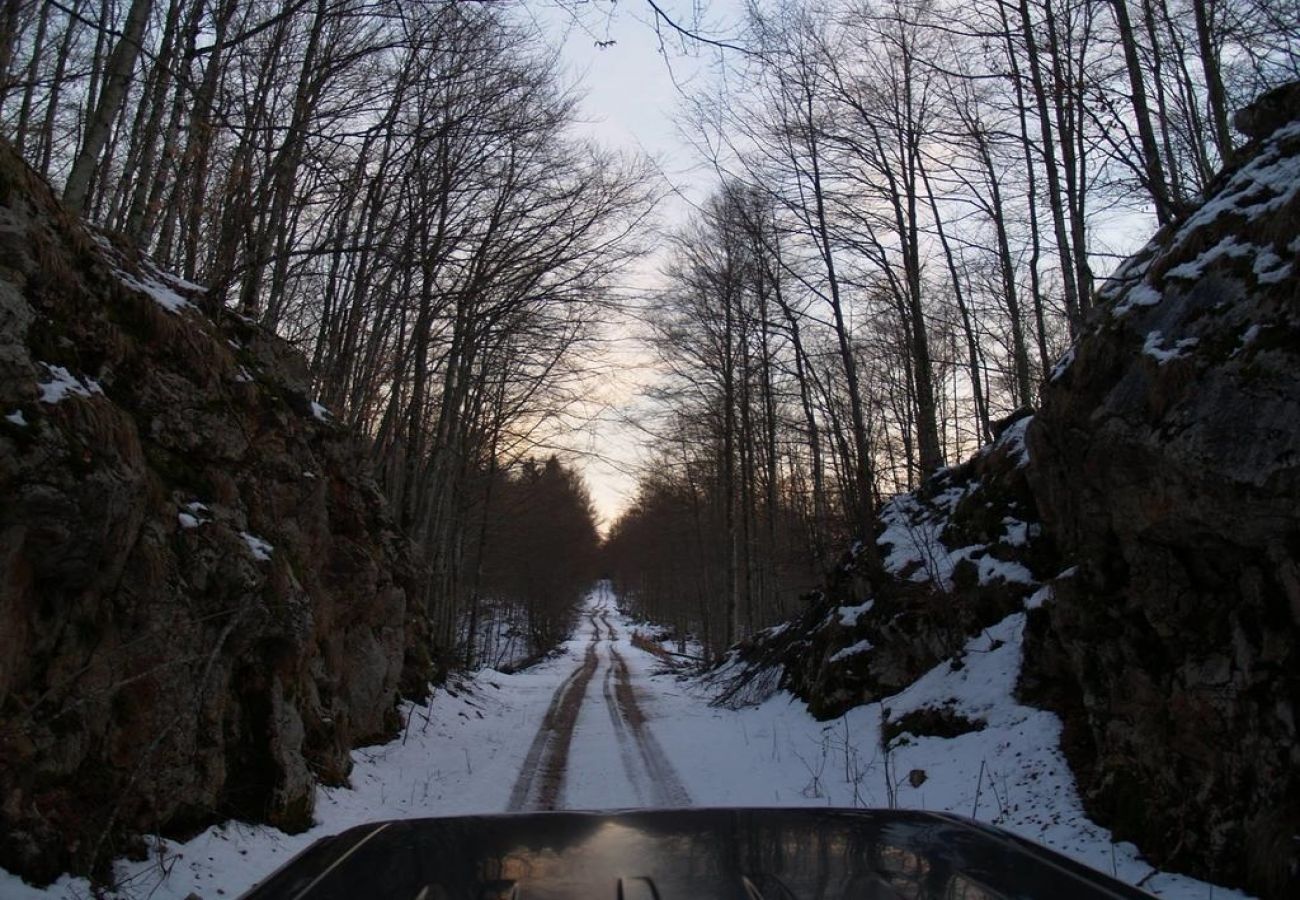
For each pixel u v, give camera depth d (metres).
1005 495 10.99
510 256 16.25
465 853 2.17
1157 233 7.58
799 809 2.71
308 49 10.84
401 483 22.11
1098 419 6.23
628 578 82.12
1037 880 2.00
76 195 7.09
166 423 6.40
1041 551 9.76
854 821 2.56
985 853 2.22
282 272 12.97
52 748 4.63
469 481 23.78
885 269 16.14
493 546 34.28
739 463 29.34
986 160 15.89
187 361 6.83
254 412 7.73
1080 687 7.58
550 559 43.09
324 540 8.72
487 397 24.48
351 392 17.88
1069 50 10.64
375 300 16.73
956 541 11.70
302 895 1.82
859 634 12.35
